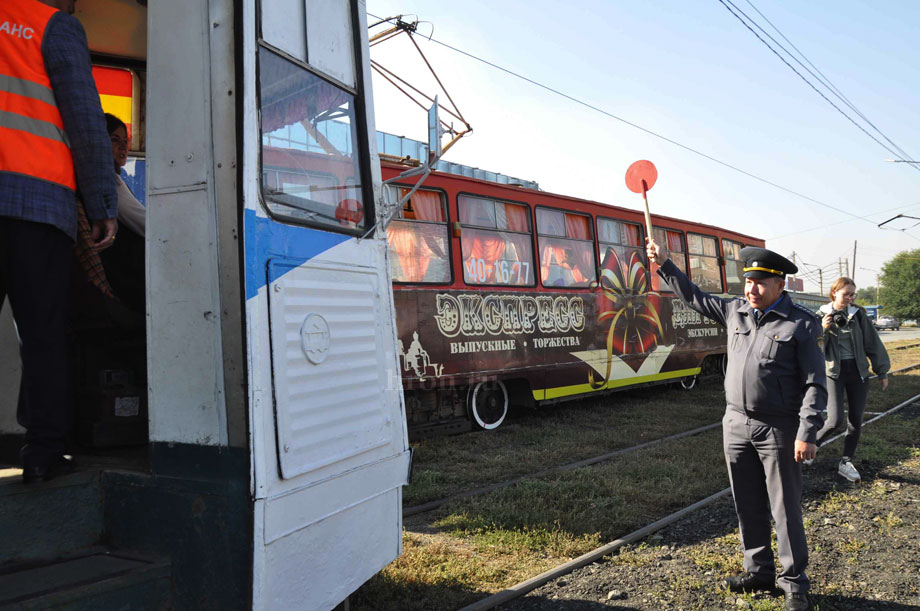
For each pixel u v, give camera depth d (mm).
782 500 3557
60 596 1956
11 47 2289
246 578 2227
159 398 2457
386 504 3156
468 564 4113
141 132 4188
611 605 3604
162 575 2311
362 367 3000
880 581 3928
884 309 74625
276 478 2361
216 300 2350
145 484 2422
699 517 5133
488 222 9430
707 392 13773
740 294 16062
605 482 5992
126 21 3666
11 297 2334
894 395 12219
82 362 3113
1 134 2244
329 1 3104
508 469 6797
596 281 11312
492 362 9148
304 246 2656
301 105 2793
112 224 2467
